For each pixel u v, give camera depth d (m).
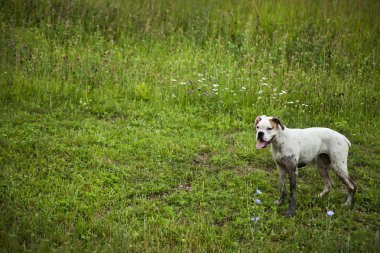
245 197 6.42
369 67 12.33
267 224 5.80
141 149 7.75
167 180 6.87
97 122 8.82
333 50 12.94
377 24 14.59
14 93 9.55
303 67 12.47
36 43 12.12
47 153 7.23
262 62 12.31
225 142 8.43
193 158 7.69
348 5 15.73
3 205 5.66
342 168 6.34
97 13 14.04
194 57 12.36
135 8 14.51
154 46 12.94
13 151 7.13
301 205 6.33
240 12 14.88
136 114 9.40
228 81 10.83
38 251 4.79
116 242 5.07
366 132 9.38
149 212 5.88
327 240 5.34
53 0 14.22
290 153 6.09
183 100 10.17
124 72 11.01
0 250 4.76
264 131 5.93
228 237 5.42
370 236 5.54
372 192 6.79
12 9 13.64
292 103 10.21
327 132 6.45
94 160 7.14
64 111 9.21
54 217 5.54
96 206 5.88
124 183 6.62
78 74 10.77
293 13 14.74
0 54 10.95
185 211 6.00
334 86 11.06
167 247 5.09
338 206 6.38
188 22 14.15
